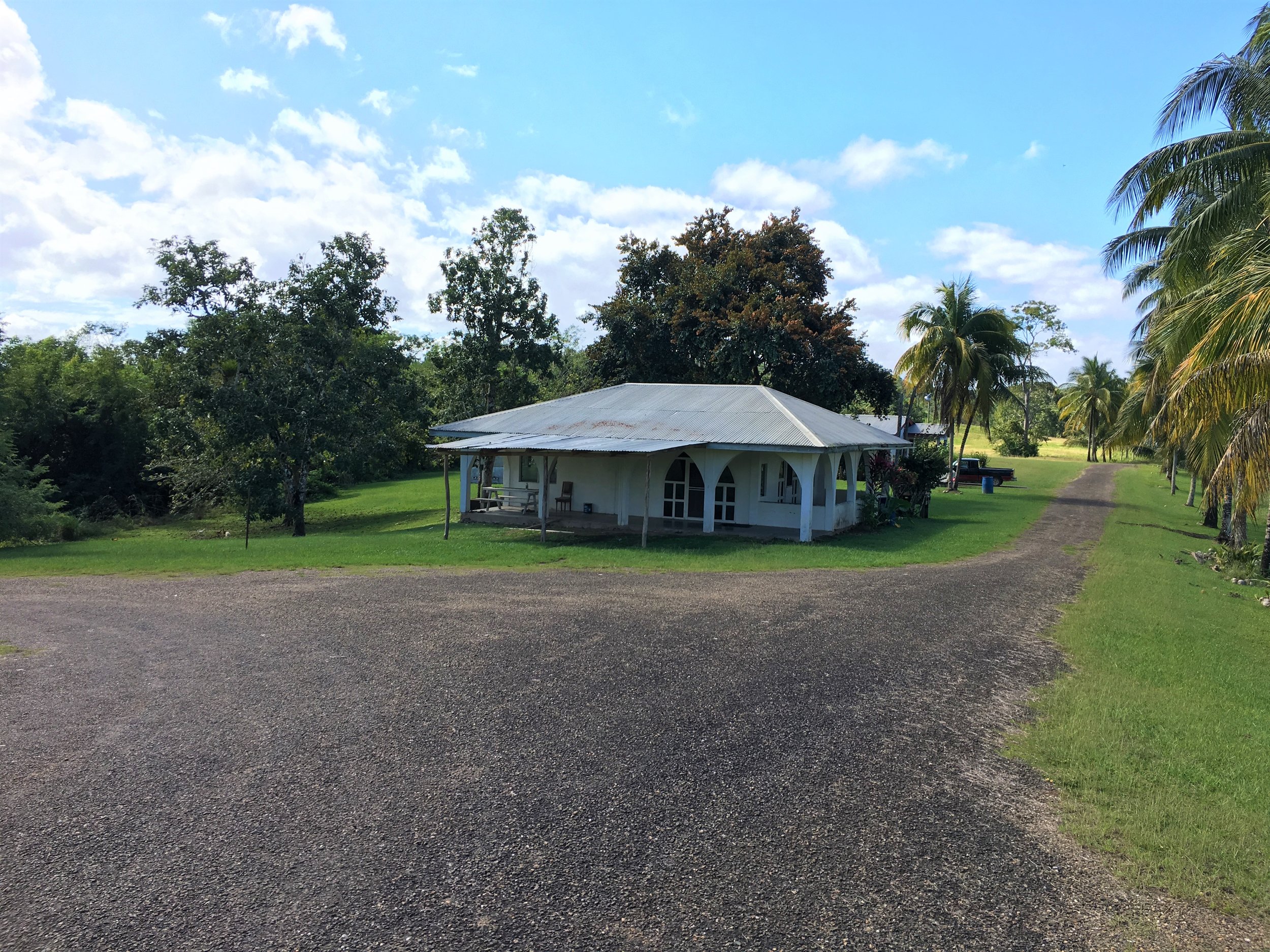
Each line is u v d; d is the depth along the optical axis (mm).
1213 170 14266
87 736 5812
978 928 3721
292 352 24797
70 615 10008
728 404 21297
